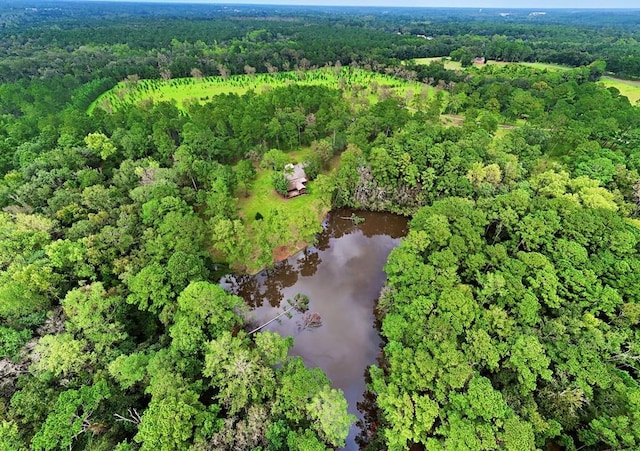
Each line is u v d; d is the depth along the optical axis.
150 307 48.97
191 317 45.19
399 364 43.00
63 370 40.12
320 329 58.16
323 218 81.44
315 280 68.25
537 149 86.94
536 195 71.31
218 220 63.78
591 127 95.12
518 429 34.41
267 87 140.88
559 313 48.44
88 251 53.06
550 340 44.34
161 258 55.78
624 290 49.72
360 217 82.88
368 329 58.38
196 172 79.06
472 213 61.31
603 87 133.00
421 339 45.34
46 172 72.19
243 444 35.69
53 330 44.56
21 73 155.75
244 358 40.75
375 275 69.31
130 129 92.38
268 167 90.38
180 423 34.41
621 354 42.06
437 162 78.62
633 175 73.00
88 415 37.03
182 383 39.69
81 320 43.44
